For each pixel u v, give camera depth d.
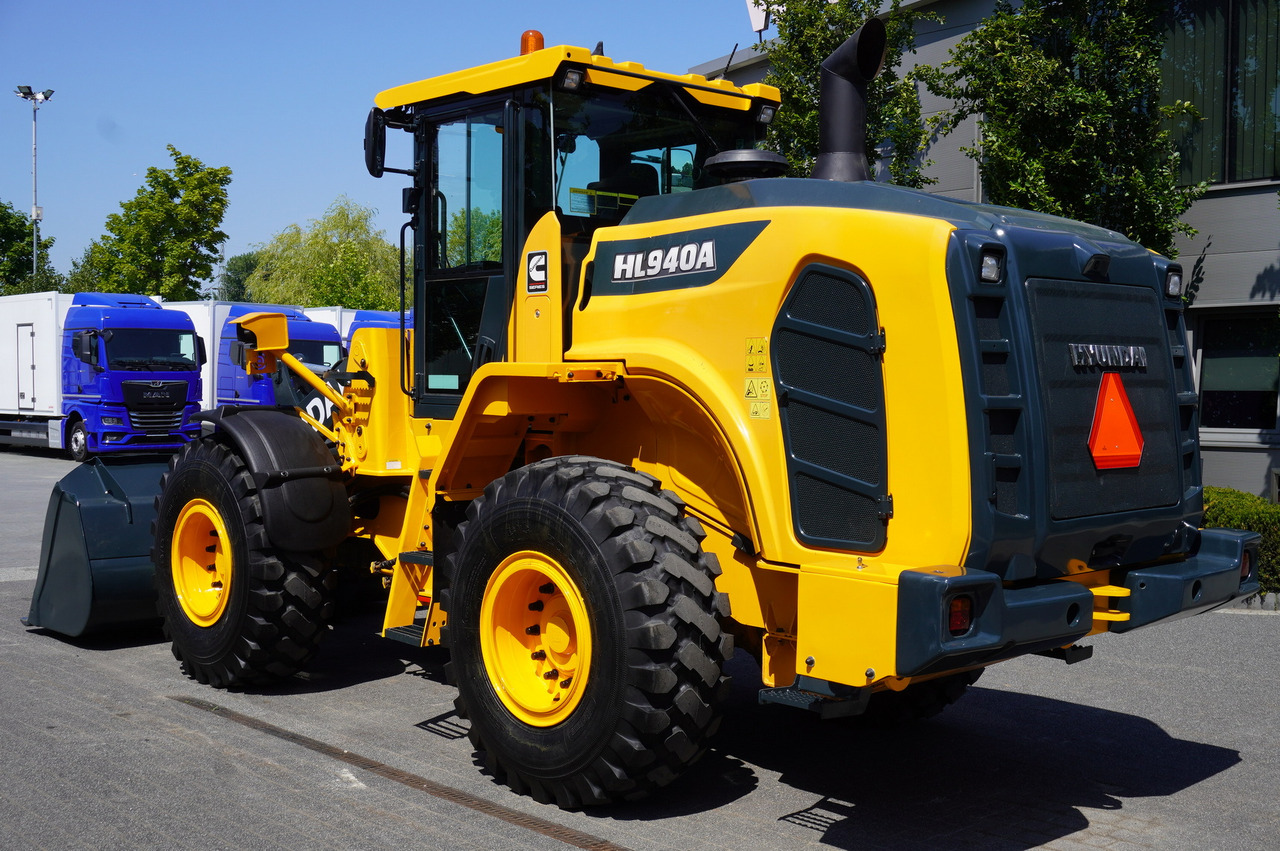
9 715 5.20
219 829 3.86
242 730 5.04
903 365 3.65
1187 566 4.16
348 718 5.27
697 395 4.15
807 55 10.60
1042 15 9.77
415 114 5.47
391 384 5.74
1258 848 3.89
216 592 5.93
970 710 5.63
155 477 6.99
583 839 3.86
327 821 3.96
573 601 4.09
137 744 4.80
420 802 4.18
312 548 5.57
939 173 12.73
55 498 6.80
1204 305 11.13
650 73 5.12
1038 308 3.68
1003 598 3.44
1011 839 3.95
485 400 4.78
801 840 3.91
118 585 6.57
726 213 4.23
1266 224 10.70
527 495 4.27
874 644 3.52
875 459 3.75
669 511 4.12
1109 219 9.77
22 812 3.99
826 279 3.87
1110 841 3.94
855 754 4.94
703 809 4.21
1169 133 10.44
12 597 8.23
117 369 20.95
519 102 4.93
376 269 39.00
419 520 5.22
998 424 3.58
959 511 3.52
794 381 3.95
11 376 23.95
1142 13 9.68
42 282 44.62
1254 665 6.47
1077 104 9.46
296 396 7.01
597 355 4.49
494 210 5.11
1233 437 11.05
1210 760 4.86
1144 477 4.00
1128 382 3.97
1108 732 5.27
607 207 5.05
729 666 6.57
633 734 3.91
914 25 12.88
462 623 4.49
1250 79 10.80
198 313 24.06
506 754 4.28
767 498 3.96
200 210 34.19
